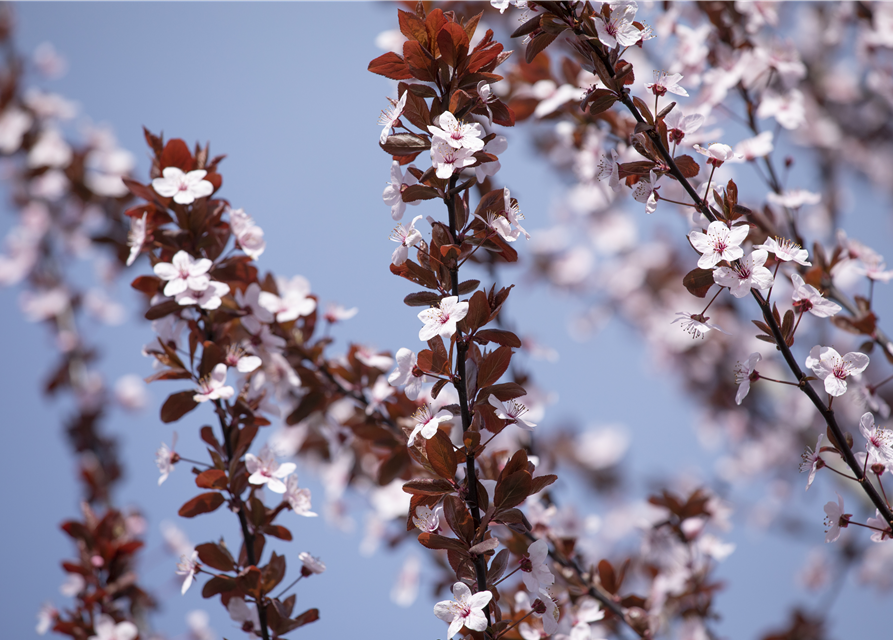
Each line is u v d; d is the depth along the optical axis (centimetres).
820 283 109
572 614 108
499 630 96
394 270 98
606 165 100
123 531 116
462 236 98
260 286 112
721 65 116
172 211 108
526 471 97
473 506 97
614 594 112
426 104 99
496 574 97
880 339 109
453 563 97
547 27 99
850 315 111
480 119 102
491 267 114
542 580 97
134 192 107
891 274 110
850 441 98
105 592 113
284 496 104
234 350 106
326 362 117
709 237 98
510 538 112
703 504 118
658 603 114
